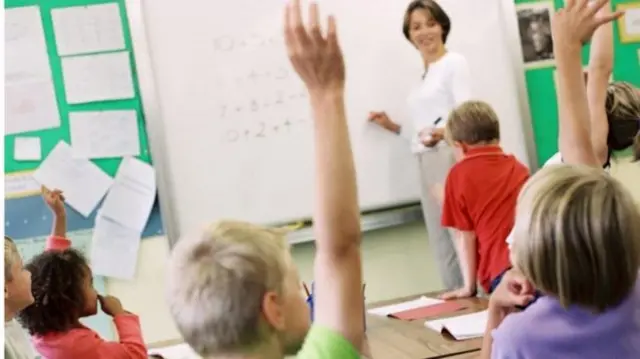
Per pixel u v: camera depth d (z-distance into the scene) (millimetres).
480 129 2617
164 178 3125
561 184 1307
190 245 1141
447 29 3254
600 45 2006
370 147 3250
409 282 3316
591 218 1258
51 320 1970
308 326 1135
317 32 1206
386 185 3260
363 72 3238
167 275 1155
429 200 3207
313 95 1226
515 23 3332
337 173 1197
